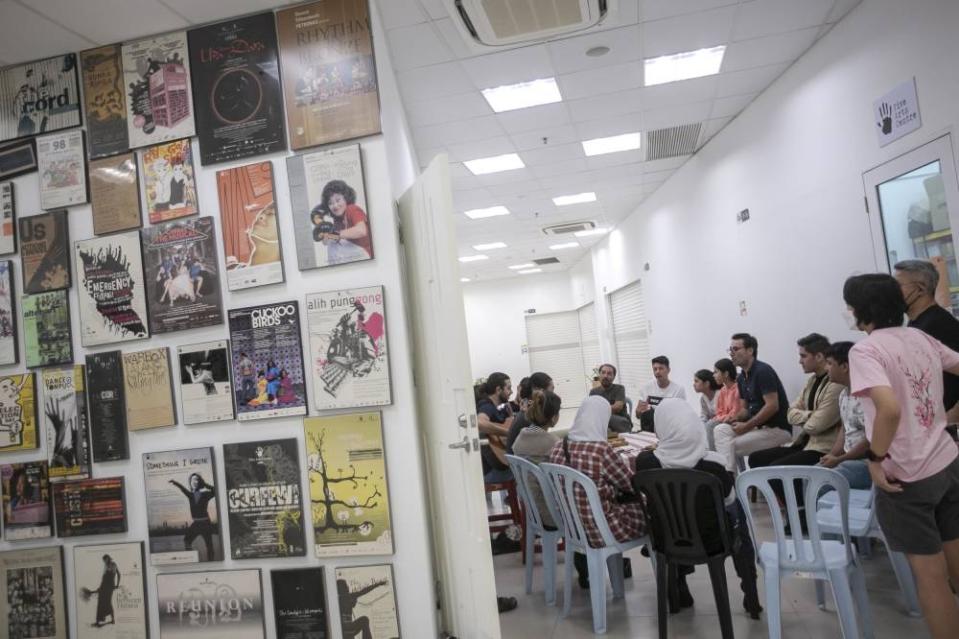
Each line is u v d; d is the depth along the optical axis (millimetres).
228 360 3277
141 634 3270
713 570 2789
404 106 5113
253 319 3244
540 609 3678
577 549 3418
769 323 6168
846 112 4539
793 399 5777
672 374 9406
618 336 12898
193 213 3346
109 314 3398
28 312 3484
